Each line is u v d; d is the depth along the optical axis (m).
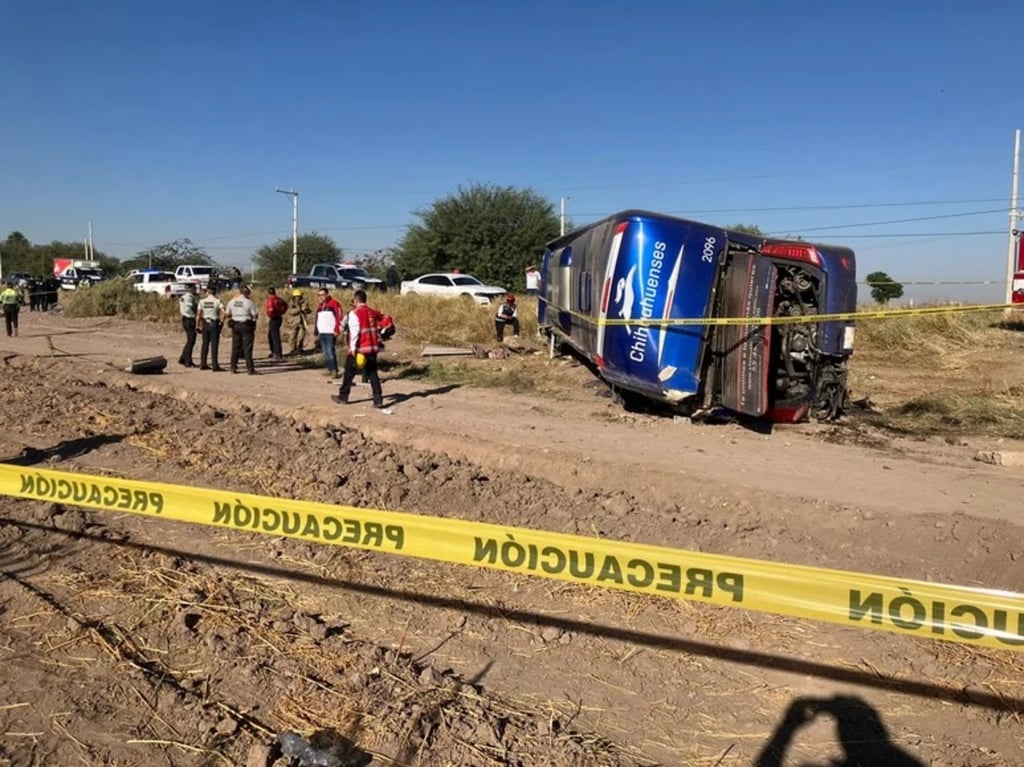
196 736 3.40
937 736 3.66
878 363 16.47
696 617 4.68
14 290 21.27
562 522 6.38
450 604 4.79
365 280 33.72
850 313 9.76
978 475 7.82
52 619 4.36
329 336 13.79
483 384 13.55
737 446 8.94
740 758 3.45
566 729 3.58
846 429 10.09
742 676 4.11
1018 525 6.03
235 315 14.18
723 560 3.10
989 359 16.28
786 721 3.74
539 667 4.13
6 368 14.63
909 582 2.90
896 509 6.49
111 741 3.35
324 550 5.52
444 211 54.66
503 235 53.72
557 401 11.93
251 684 3.79
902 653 4.34
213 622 4.36
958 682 4.09
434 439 8.89
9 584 4.79
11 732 3.39
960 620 2.83
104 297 28.78
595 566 3.28
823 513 6.41
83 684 3.76
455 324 22.47
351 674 3.89
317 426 9.98
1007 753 3.54
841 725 3.71
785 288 10.10
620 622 4.63
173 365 15.34
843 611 2.96
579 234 14.37
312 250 64.88
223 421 9.83
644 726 3.66
